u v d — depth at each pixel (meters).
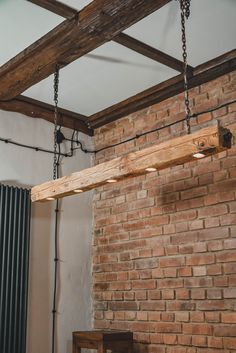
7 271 3.99
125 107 4.63
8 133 4.40
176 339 3.81
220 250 3.61
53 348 4.29
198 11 3.12
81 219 4.78
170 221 4.05
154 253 4.14
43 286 4.34
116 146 4.78
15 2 2.98
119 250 4.50
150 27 3.31
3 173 4.29
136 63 3.84
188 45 3.55
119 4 2.91
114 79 4.14
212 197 3.75
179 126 4.16
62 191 3.27
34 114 4.60
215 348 3.52
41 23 3.21
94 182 3.02
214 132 2.38
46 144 4.67
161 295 4.00
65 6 3.03
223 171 3.71
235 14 3.17
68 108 4.77
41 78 3.90
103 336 3.88
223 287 3.54
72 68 3.92
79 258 4.68
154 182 4.27
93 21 3.08
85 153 4.98
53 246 4.50
